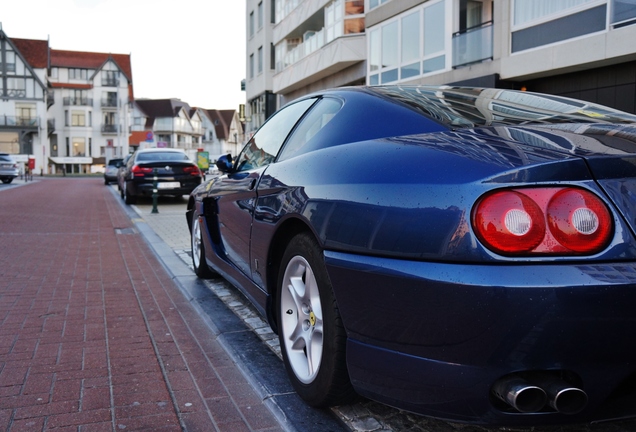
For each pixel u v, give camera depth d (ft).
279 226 9.21
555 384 5.74
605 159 5.93
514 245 5.69
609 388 5.79
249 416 8.53
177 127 302.86
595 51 39.96
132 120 295.48
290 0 95.61
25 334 12.23
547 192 5.79
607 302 5.54
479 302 5.70
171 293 16.25
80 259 21.66
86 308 14.46
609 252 5.69
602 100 42.86
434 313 6.05
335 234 7.40
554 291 5.50
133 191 49.62
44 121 222.69
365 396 7.25
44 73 225.56
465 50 52.85
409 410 6.69
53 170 243.60
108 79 254.88
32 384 9.56
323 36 79.87
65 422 8.22
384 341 6.72
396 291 6.43
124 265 20.57
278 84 102.12
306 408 8.61
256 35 124.98
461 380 5.99
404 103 8.54
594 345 5.61
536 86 48.60
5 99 216.13
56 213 41.04
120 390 9.38
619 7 38.24
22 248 23.93
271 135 12.17
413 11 59.93
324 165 8.39
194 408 8.77
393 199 6.71
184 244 25.62
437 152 6.78
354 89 9.86
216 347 11.66
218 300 15.24
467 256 5.85
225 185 13.71
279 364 10.54
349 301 7.14
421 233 6.25
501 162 6.10
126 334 12.37
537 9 44.65
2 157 100.83
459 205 6.01
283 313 9.30
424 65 58.54
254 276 11.06
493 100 9.14
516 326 5.58
